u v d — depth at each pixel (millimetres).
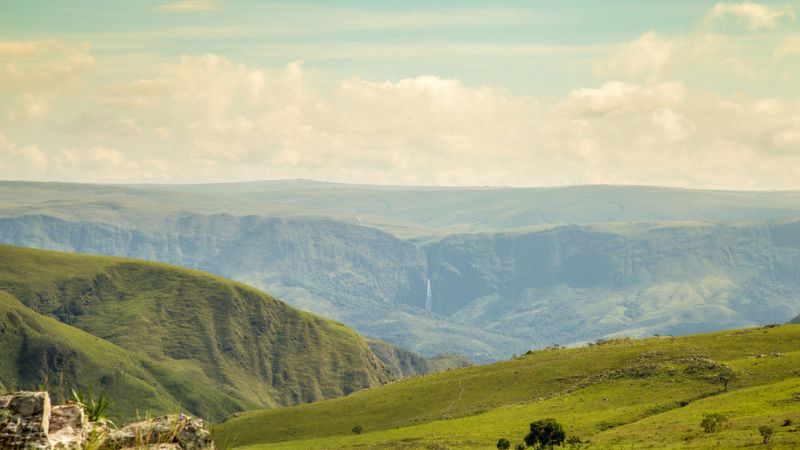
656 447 164750
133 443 35625
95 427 35750
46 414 35094
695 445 156375
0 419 34125
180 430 36625
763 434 146250
